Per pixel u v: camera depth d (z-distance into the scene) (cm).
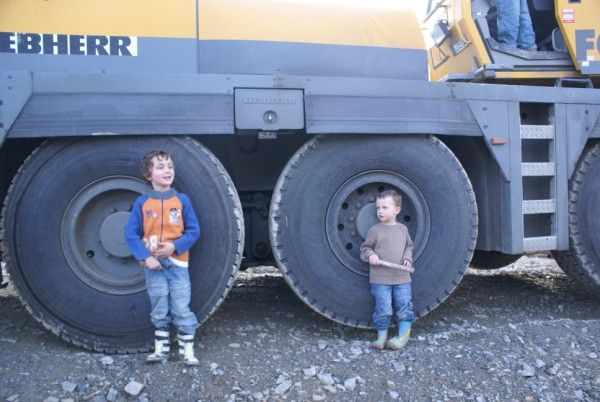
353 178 364
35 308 321
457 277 375
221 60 359
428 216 373
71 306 324
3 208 321
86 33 340
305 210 354
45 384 282
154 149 332
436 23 484
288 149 411
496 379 308
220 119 335
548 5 447
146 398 275
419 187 371
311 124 346
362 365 317
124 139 330
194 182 335
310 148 357
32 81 315
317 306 358
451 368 318
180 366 306
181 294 309
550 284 536
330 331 371
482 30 430
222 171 340
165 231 304
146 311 329
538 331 376
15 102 313
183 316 308
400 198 350
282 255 351
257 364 312
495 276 580
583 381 311
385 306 342
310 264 354
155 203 304
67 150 325
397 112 360
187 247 308
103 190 329
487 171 404
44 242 321
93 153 326
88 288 326
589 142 429
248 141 404
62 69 337
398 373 311
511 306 448
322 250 357
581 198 414
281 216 351
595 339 368
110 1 344
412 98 364
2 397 268
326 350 335
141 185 332
